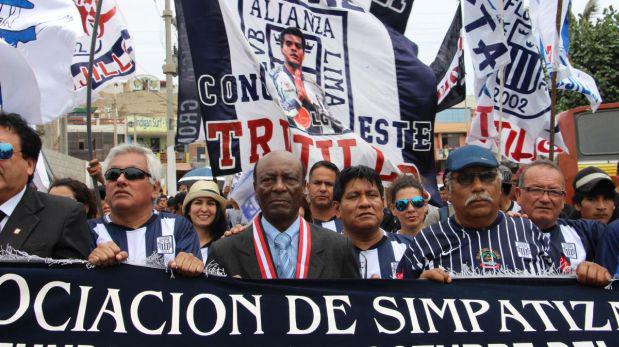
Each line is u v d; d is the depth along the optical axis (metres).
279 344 3.08
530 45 7.26
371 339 3.13
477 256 3.42
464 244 3.46
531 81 7.28
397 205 5.14
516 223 3.52
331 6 5.51
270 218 3.62
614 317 3.24
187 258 3.15
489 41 7.04
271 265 3.57
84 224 3.35
